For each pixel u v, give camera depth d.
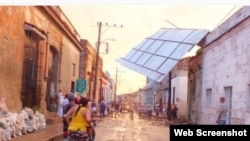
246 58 16.00
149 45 31.11
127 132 19.91
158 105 48.50
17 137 12.39
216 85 21.28
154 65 27.41
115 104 56.97
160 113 49.56
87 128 7.66
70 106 10.61
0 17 13.09
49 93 22.33
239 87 16.86
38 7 17.45
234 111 17.44
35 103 18.00
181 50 25.05
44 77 19.30
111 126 24.39
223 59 19.91
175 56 25.22
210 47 23.23
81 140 7.49
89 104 7.96
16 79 15.05
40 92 18.56
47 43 19.56
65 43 24.98
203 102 24.61
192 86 29.89
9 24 14.01
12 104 14.61
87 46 38.16
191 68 30.53
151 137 17.55
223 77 19.80
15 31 14.70
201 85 25.67
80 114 7.62
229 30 18.55
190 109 30.58
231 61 18.34
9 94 14.31
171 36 28.83
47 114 20.05
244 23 16.28
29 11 16.31
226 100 19.30
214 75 21.88
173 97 43.62
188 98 31.89
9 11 13.90
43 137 12.91
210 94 23.55
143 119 37.62
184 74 40.50
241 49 16.77
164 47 28.33
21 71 15.64
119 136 17.34
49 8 18.88
